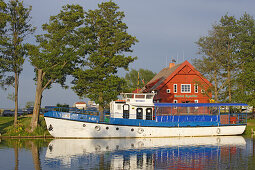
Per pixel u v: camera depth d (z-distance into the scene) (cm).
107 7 4788
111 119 3822
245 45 5806
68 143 3469
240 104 4122
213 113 4256
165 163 2545
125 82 4456
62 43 3988
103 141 3619
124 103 3919
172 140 3747
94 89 4328
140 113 3938
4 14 3806
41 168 2361
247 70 5478
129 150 3083
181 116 4006
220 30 5444
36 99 4025
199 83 5609
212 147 3281
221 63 5472
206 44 5416
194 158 2738
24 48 3978
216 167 2419
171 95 6072
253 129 4538
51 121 3759
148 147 3256
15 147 3206
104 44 4750
